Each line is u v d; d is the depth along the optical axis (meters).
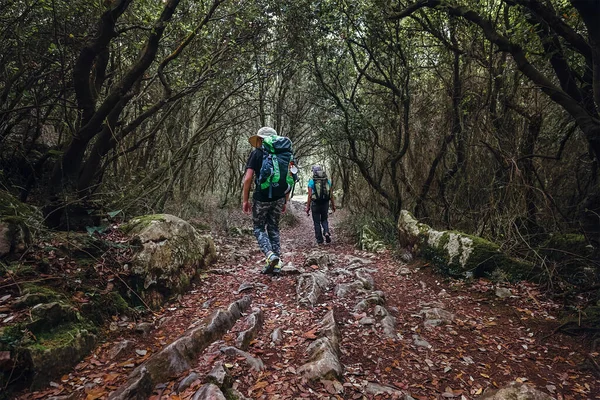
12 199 3.47
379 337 2.94
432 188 6.91
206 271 4.54
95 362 2.43
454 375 2.45
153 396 2.06
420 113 7.05
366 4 6.48
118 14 3.82
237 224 9.39
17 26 4.12
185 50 6.55
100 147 4.53
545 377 2.46
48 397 2.06
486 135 5.41
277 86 11.47
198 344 2.54
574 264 3.95
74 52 4.42
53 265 3.10
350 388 2.24
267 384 2.22
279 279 4.30
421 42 6.97
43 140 5.98
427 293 4.07
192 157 8.17
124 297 3.24
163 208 6.85
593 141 3.49
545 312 3.38
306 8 6.74
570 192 5.11
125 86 4.21
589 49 3.47
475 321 3.31
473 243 4.42
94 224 4.58
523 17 3.92
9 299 2.55
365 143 8.20
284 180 4.24
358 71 7.90
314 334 2.87
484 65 5.52
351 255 6.25
